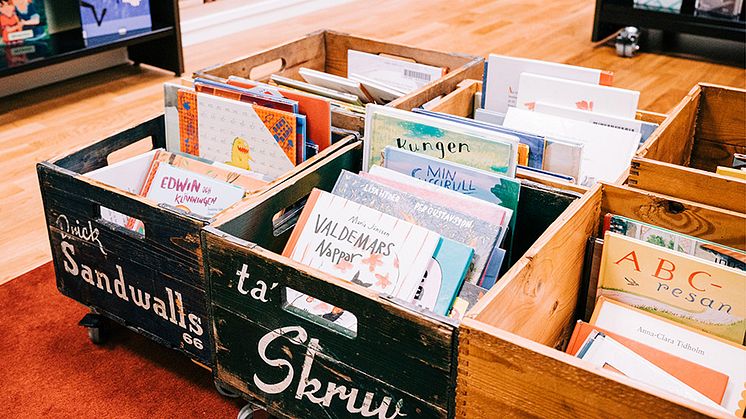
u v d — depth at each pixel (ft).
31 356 5.96
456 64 7.22
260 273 4.32
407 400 4.00
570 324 4.93
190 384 5.69
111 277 5.50
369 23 15.62
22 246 7.51
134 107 11.10
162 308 5.28
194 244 4.78
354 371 4.15
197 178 5.63
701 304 4.33
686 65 13.26
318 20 15.92
